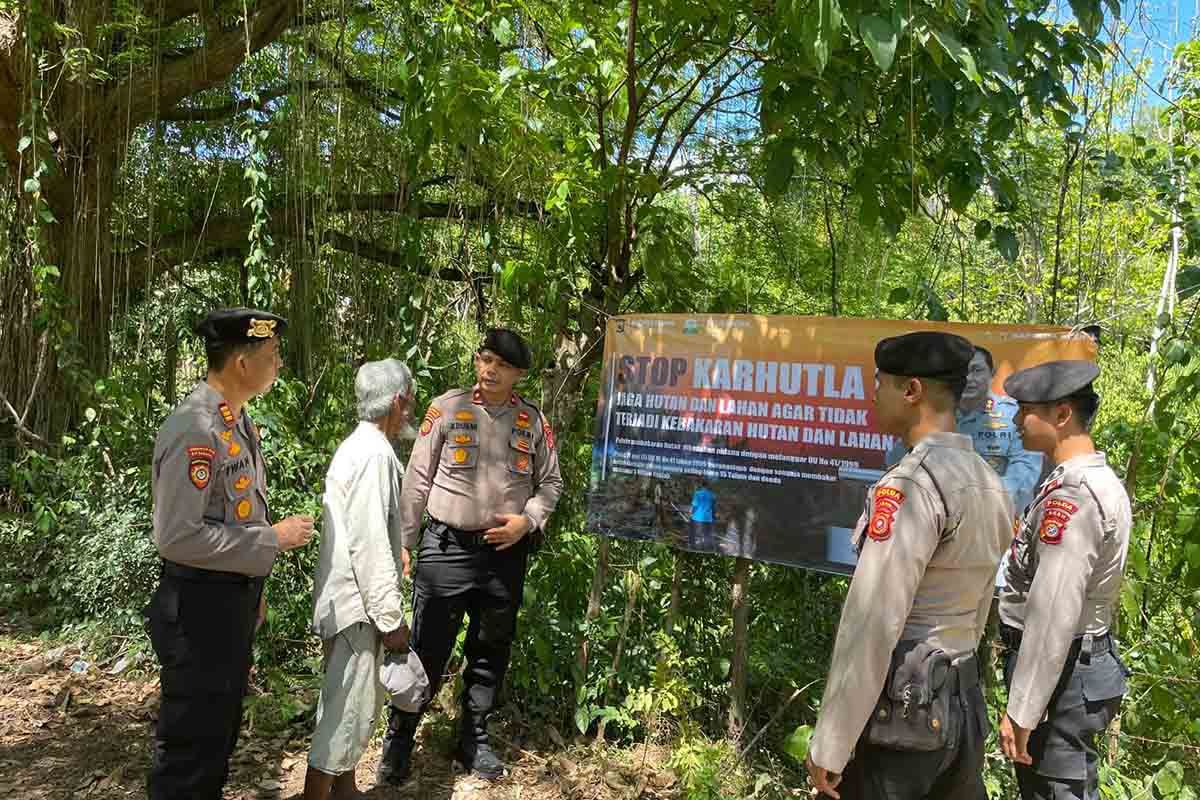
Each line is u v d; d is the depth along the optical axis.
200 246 7.23
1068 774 2.50
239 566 2.48
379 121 6.39
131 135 6.43
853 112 3.48
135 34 5.87
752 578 4.05
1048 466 2.87
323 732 2.80
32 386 6.07
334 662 2.82
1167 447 3.40
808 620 4.07
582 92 4.39
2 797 3.11
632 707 3.53
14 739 3.54
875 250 5.49
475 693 3.43
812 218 5.49
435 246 6.12
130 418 5.41
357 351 6.04
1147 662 3.35
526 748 3.67
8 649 4.44
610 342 3.64
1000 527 2.01
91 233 6.26
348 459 2.83
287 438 4.73
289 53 6.05
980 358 2.96
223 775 2.59
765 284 5.52
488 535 3.29
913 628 1.95
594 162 4.33
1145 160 3.73
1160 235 4.57
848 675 1.90
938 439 2.01
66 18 5.74
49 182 6.05
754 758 3.50
